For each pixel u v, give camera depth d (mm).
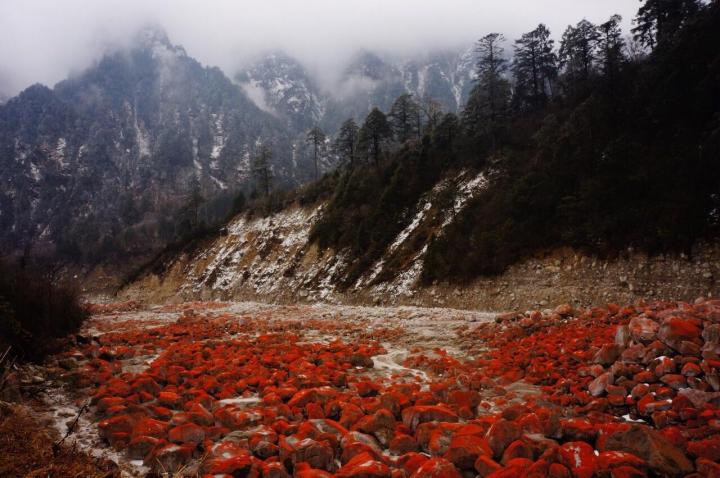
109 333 13914
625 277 18391
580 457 3854
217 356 8945
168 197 172750
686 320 6578
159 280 56438
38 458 3836
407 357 10117
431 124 54969
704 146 18312
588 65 44844
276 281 42062
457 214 30344
